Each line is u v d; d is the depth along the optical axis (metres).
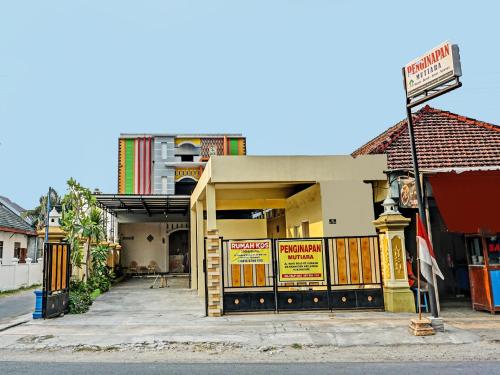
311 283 11.89
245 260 12.02
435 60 9.79
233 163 12.88
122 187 33.66
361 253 12.10
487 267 11.54
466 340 8.77
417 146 15.56
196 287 21.52
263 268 12.02
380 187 13.63
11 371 6.91
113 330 10.06
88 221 17.45
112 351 8.41
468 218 11.44
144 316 12.16
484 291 11.69
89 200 18.48
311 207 14.64
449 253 14.72
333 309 11.80
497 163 14.62
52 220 13.29
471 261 12.27
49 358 7.88
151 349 8.52
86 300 14.10
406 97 10.62
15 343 8.97
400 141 15.84
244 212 29.44
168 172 33.59
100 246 20.19
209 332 9.69
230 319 11.16
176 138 34.38
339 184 13.38
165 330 9.98
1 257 26.12
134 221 31.30
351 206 13.32
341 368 7.02
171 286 23.36
